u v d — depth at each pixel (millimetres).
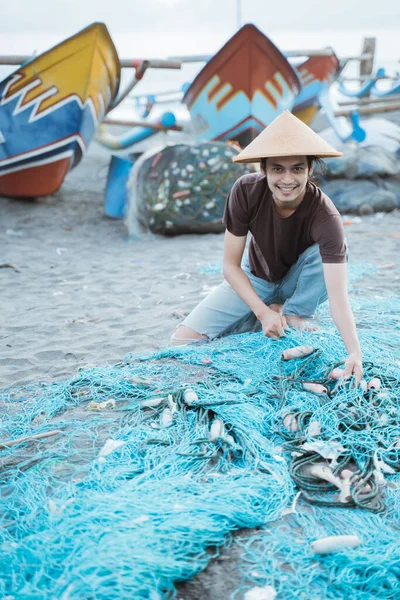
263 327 3426
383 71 13258
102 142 12203
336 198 9211
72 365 3695
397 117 16188
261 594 1812
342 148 9906
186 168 7766
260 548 2027
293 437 2658
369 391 2908
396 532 2074
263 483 2262
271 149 2791
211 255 6770
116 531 1979
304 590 1844
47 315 4727
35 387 3379
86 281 5836
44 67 8281
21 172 9453
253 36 8602
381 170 9422
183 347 3672
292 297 3652
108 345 4004
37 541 2004
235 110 9492
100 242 7758
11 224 8703
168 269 6188
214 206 7828
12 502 2270
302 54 10180
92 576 1796
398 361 3334
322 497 2295
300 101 11148
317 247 3436
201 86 9492
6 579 1895
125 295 5273
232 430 2705
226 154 7879
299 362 3271
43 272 6262
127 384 3246
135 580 1809
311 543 2006
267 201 3227
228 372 3342
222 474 2369
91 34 7980
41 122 8812
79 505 2168
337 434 2629
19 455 2619
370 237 7379
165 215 7754
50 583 1847
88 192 11211
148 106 15062
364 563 1891
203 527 1997
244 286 3475
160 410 2916
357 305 4473
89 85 8539
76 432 2779
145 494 2188
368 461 2430
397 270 5766
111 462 2479
